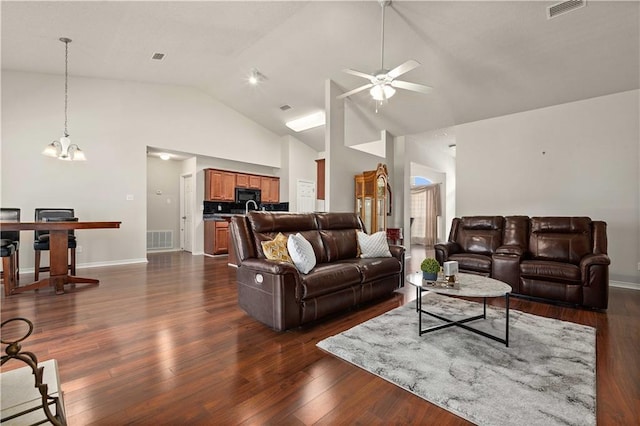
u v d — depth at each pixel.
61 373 1.84
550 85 4.21
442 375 1.84
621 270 4.16
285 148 7.97
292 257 2.87
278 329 2.46
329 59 4.54
